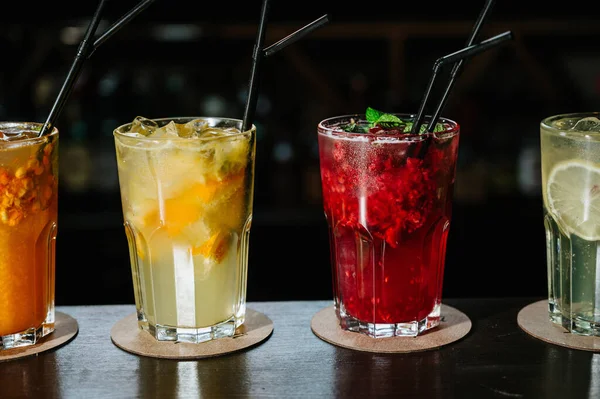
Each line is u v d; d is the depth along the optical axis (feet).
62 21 4.30
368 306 2.35
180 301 2.32
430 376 2.21
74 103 4.46
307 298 4.66
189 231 2.27
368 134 2.25
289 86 4.59
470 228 4.55
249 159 2.32
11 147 2.21
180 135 2.33
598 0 4.30
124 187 2.31
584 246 2.30
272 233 4.60
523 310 2.50
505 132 4.58
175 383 2.19
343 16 4.32
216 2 4.31
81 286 4.64
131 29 4.30
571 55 4.63
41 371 2.24
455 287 4.62
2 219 2.23
